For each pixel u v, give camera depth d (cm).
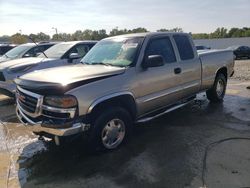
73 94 375
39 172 393
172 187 341
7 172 396
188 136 503
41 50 1056
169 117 618
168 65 524
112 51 513
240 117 607
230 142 470
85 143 420
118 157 426
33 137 530
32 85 398
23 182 369
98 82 404
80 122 383
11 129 579
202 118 605
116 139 447
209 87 681
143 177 366
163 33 541
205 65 641
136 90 459
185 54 580
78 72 428
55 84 380
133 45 490
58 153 452
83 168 398
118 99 432
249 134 505
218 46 5950
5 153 461
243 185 338
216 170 376
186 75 574
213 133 514
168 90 529
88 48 913
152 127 555
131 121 463
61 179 372
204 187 337
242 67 1906
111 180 363
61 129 371
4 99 872
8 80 759
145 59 476
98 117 413
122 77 437
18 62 816
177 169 383
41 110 388
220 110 664
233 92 878
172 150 445
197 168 384
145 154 433
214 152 432
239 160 403
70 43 904
